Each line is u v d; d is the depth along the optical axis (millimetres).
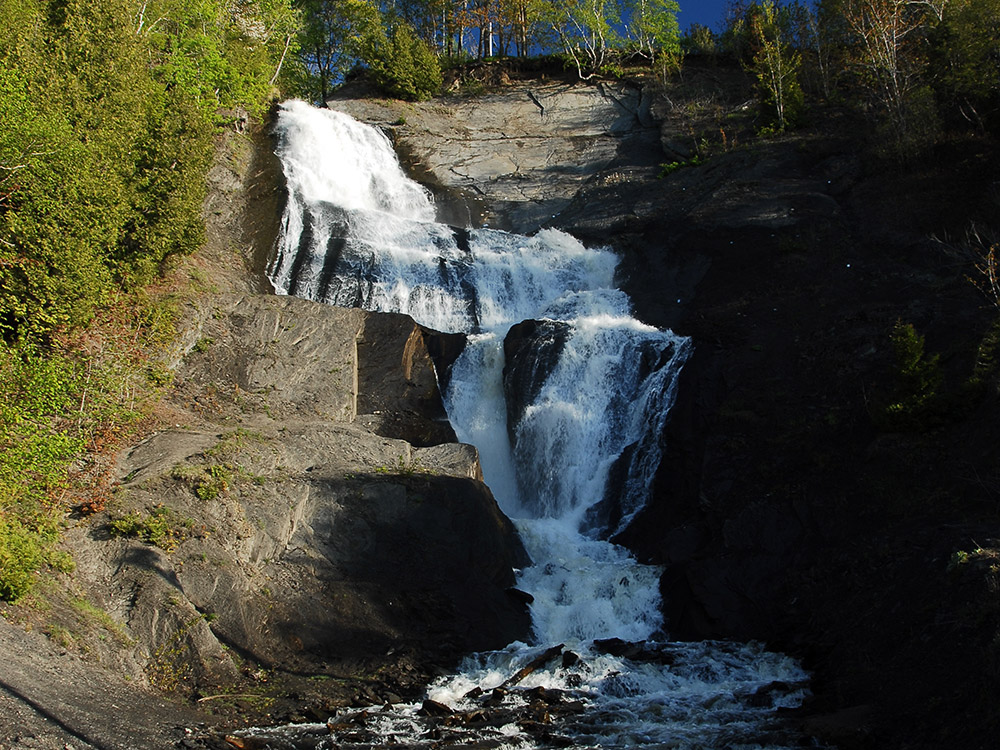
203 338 23484
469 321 29266
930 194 28016
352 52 45562
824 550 17516
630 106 40781
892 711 12227
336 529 17547
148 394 20875
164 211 23938
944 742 10914
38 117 19828
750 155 33469
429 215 35906
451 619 16531
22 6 24266
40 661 12234
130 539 15523
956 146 29484
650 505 21875
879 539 16469
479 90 42156
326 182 33875
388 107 40000
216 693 13547
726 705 13703
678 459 22047
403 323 25312
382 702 13773
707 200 31422
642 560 20156
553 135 39812
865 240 27422
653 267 30078
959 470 16812
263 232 29953
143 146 24562
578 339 25391
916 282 24500
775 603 17188
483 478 23234
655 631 17734
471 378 25875
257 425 21141
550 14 44344
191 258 26953
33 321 19406
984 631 11953
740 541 18578
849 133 33500
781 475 19781
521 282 30438
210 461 18109
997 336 18828
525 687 14484
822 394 21469
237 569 15930
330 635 15508
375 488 18250
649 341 25219
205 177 28766
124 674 13289
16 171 19562
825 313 24703
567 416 24062
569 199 36094
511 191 36875
